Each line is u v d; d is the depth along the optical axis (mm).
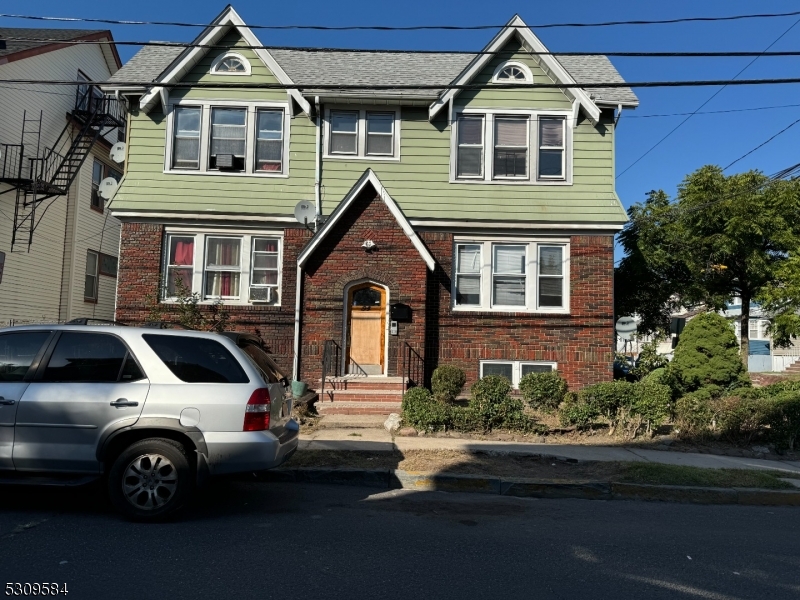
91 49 22891
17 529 5617
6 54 18328
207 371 6098
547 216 14617
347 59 16062
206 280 14625
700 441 10445
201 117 14820
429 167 14867
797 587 4754
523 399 12523
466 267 14883
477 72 14898
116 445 6020
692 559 5375
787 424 10078
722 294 20391
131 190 14523
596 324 14492
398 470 7996
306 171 14789
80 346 6176
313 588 4473
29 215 18500
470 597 4395
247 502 6875
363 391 12906
